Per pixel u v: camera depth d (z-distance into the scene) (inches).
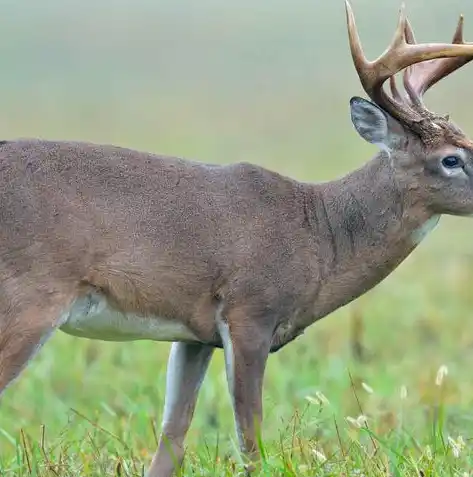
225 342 631.8
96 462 642.2
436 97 2094.0
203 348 651.5
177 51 3353.8
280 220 641.6
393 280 1186.6
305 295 644.7
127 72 3142.2
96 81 3034.0
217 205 633.0
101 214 613.0
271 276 633.6
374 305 1082.1
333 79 2783.0
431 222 667.4
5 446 755.4
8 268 601.3
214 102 2684.5
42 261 602.2
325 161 1905.8
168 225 622.8
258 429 599.8
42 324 601.0
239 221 633.6
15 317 600.4
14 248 601.0
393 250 663.8
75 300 610.9
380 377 851.4
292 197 651.5
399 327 1022.4
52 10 3880.4
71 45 3469.5
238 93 2792.8
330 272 654.5
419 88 679.1
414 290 1133.7
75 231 606.9
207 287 629.3
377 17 2824.8
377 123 662.5
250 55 3203.7
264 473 591.2
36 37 3560.5
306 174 1739.7
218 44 3363.7
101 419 787.4
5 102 2699.3
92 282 612.4
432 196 660.1
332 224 654.5
